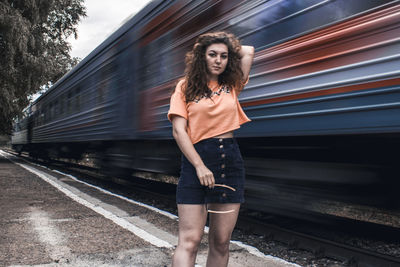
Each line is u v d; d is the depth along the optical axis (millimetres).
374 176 3264
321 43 3156
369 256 3072
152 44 6004
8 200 6051
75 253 3236
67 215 4848
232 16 4168
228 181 1855
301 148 3857
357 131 2850
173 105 1843
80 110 9945
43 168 13953
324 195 3570
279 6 3574
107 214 4926
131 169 7715
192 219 1854
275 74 3596
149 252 3273
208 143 1826
